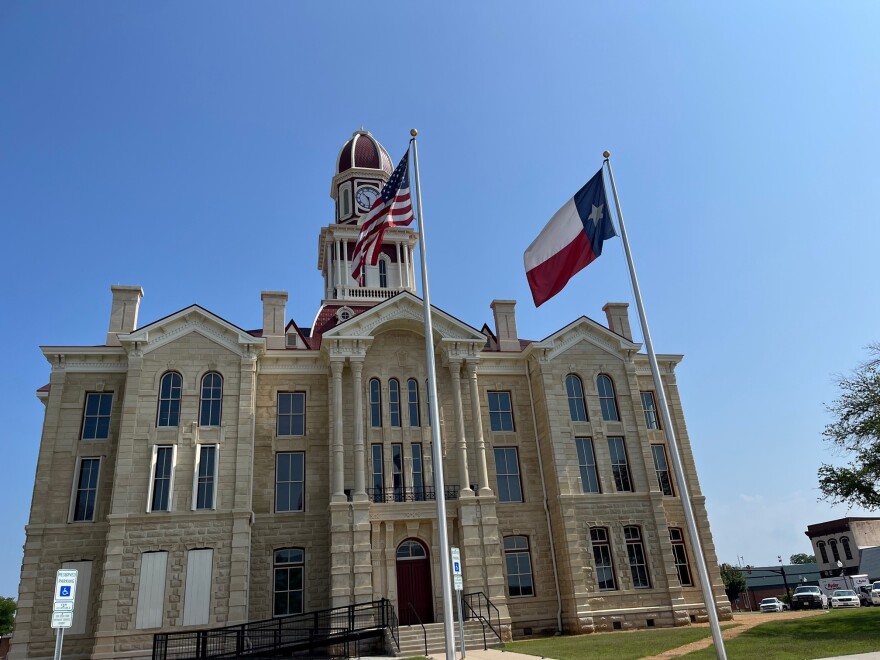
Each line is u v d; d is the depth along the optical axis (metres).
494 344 42.72
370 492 34.78
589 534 35.91
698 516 39.59
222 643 29.48
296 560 33.84
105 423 34.44
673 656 21.31
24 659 29.78
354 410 35.19
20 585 30.77
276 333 38.06
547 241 23.98
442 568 18.23
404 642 28.80
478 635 30.44
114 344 35.69
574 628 33.81
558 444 37.38
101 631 28.95
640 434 38.75
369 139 53.81
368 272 47.84
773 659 18.69
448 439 37.03
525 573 36.16
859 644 20.67
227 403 34.19
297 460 35.94
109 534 30.58
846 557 82.88
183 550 31.05
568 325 39.97
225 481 32.62
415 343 38.53
